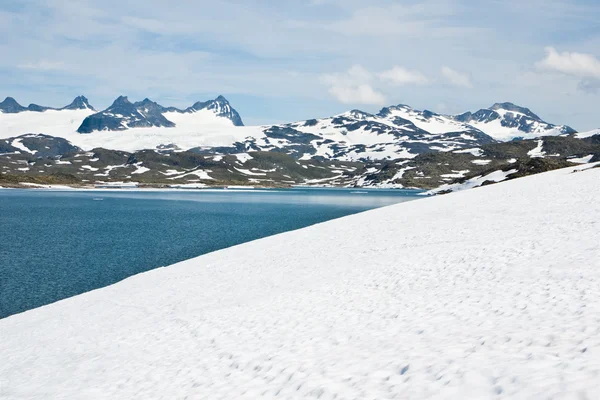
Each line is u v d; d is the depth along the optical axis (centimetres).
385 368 1066
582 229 2542
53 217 10881
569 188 5109
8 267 4769
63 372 1780
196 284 3088
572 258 1889
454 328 1283
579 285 1469
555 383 774
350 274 2548
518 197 5053
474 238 2928
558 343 988
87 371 1723
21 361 2034
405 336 1307
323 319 1723
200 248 6153
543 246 2261
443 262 2362
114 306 2788
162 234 7750
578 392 723
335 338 1448
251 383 1206
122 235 7594
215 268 3591
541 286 1557
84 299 3136
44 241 6788
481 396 806
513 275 1814
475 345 1088
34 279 4212
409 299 1786
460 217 4178
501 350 1014
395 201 18912
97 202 17312
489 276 1889
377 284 2177
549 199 4384
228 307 2280
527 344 1023
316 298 2119
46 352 2100
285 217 11375
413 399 863
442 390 864
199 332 1894
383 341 1302
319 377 1109
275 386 1136
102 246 6319
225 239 7081
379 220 5097
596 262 1734
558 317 1192
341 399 948
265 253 3962
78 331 2352
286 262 3394
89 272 4538
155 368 1559
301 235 4841
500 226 3247
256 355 1439
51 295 3644
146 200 19312
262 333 1692
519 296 1490
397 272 2345
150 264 4969
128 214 12088
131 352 1838
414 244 3161
